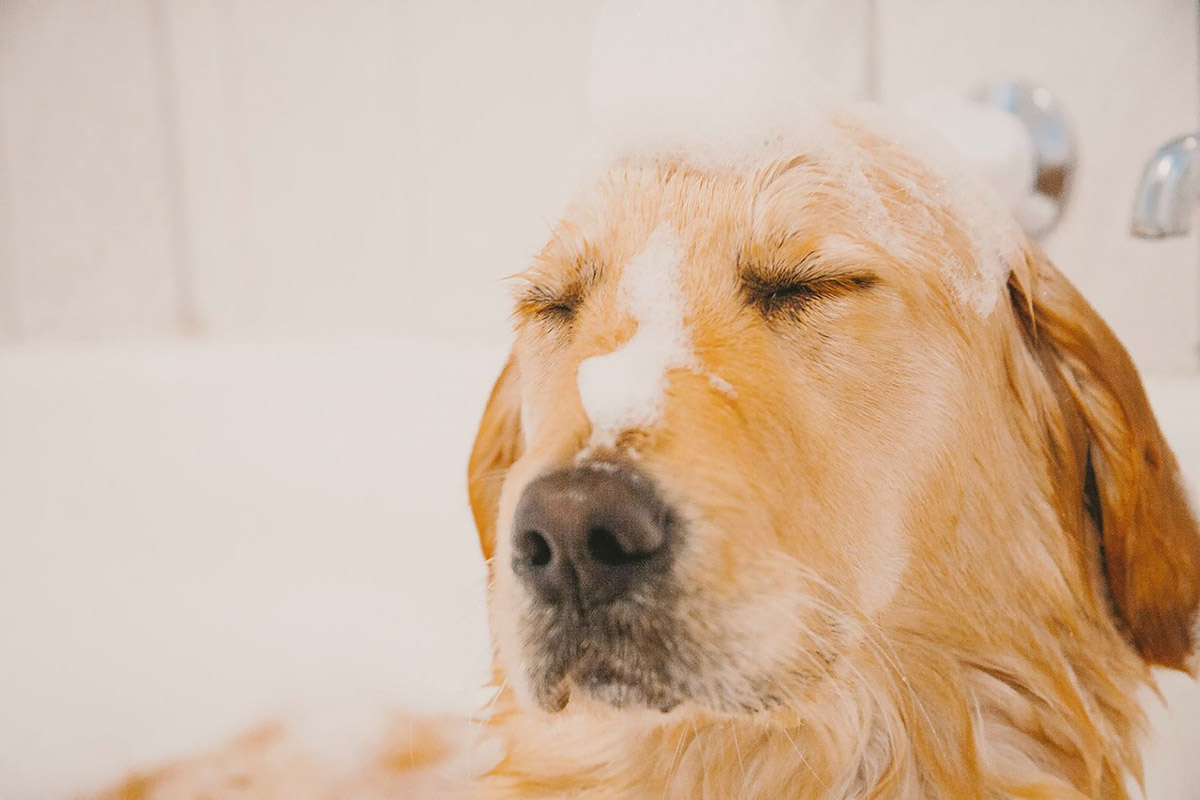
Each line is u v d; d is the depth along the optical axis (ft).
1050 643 3.82
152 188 11.99
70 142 12.07
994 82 7.16
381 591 7.70
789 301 3.49
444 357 7.90
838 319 3.41
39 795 7.53
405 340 9.68
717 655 2.95
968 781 3.66
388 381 7.87
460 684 6.56
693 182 3.76
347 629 7.65
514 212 10.03
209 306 11.78
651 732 3.92
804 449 3.29
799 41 7.77
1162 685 4.35
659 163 3.89
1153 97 6.93
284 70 10.87
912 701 3.63
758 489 3.08
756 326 3.46
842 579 3.36
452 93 10.03
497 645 4.41
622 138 4.01
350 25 10.47
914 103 6.84
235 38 11.01
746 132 3.73
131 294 12.27
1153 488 3.82
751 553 3.02
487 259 10.24
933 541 3.52
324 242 11.08
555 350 3.98
